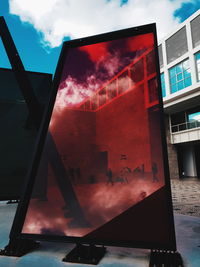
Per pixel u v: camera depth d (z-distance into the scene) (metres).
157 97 1.72
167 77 17.44
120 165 1.97
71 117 2.13
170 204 1.44
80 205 1.85
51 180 2.83
